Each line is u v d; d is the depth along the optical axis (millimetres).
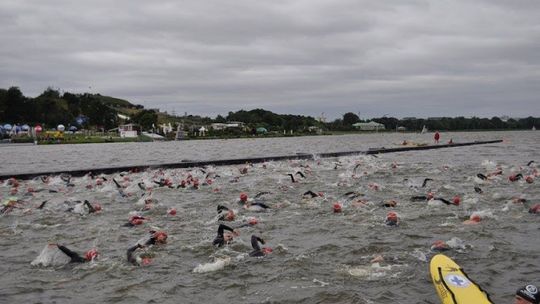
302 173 40656
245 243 17984
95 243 18828
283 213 23781
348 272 14609
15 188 35406
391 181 36000
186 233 19859
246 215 23438
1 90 177375
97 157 76062
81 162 65500
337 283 13711
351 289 13211
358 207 24594
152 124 197500
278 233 19656
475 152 72312
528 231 19156
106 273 15086
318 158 61531
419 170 43844
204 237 19062
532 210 22484
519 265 15023
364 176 39406
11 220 23406
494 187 31438
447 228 19766
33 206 27188
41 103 183750
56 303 12859
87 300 13016
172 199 29141
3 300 13133
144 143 140875
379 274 14344
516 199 25266
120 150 98938
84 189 34969
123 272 15125
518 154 67125
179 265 15664
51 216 24250
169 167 51125
